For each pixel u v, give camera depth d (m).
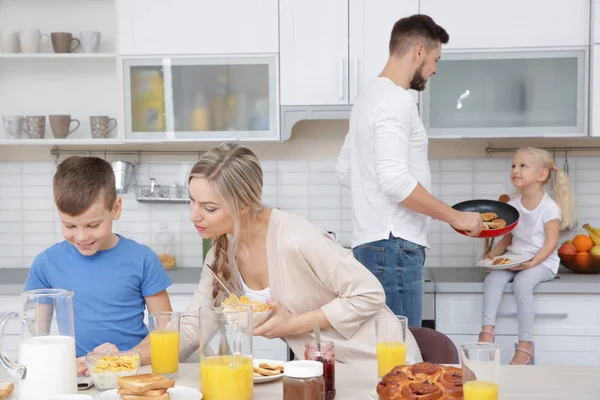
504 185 3.63
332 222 3.70
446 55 3.31
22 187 3.74
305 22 3.32
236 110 3.38
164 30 3.36
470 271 3.51
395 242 2.67
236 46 3.35
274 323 1.73
